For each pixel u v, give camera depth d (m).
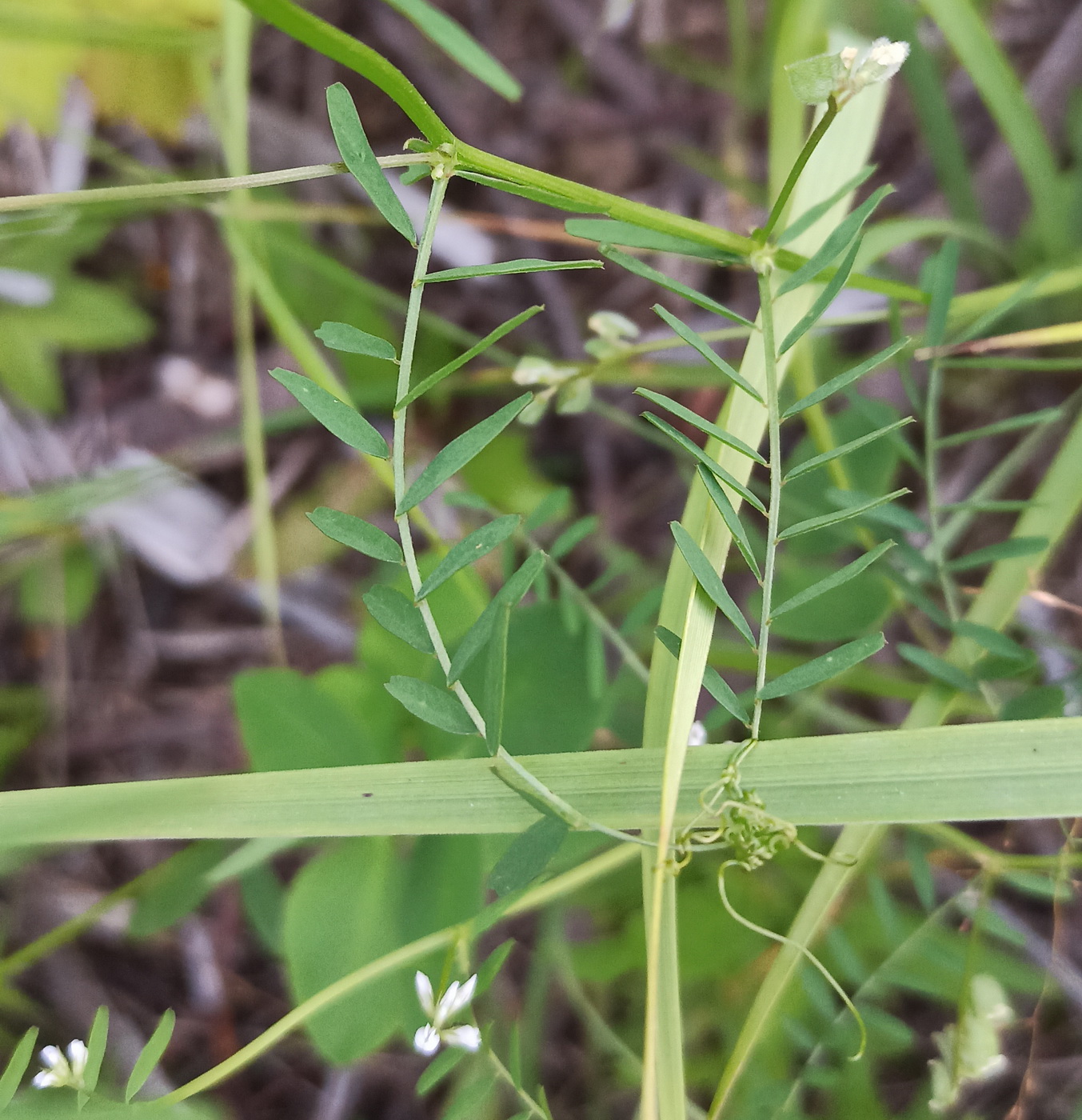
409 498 0.13
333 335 0.13
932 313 0.17
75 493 0.24
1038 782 0.14
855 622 0.19
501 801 0.15
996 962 0.19
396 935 0.18
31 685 0.27
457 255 0.28
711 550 0.16
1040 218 0.22
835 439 0.21
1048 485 0.19
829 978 0.15
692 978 0.19
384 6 0.29
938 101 0.22
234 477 0.28
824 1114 0.18
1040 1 0.26
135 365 0.28
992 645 0.17
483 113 0.29
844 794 0.15
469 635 0.13
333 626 0.28
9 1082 0.15
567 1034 0.22
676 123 0.28
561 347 0.28
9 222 0.21
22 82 0.24
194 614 0.28
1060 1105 0.19
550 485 0.27
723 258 0.15
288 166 0.29
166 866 0.21
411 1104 0.23
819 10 0.19
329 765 0.19
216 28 0.23
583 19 0.29
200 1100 0.24
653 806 0.15
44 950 0.21
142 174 0.25
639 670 0.18
